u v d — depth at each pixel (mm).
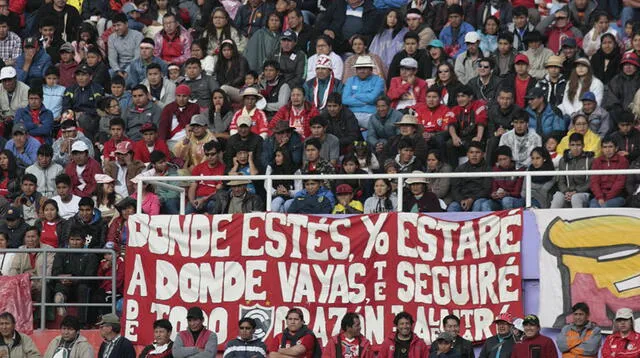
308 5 93500
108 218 75500
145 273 67000
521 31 84875
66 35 93688
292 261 65625
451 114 76625
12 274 70188
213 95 81250
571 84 77938
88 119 84438
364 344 62562
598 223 63031
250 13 90125
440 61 82750
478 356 62781
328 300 65062
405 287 64500
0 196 76938
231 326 65688
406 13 87750
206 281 66375
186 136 79000
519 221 63750
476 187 69688
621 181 67312
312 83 82312
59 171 78625
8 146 81875
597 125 76125
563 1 88250
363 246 65125
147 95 83188
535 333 60781
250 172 74125
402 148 72812
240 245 66250
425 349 62062
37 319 69562
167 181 72500
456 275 64000
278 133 75875
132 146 78562
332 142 75250
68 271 69688
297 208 68875
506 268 63531
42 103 83625
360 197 71062
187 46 90000
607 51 81250
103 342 64812
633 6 86812
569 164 69188
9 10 96438
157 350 63938
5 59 92750
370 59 80812
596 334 61344
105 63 91062
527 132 73188
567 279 63031
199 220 66812
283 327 65125
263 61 86750
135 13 92750
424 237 64625
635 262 62469
